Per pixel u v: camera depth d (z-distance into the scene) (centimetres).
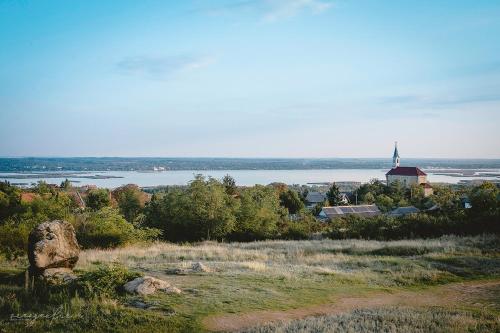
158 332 1199
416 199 11812
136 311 1334
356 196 12862
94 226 3606
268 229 5256
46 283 1588
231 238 5162
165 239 4878
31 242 1750
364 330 1235
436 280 2073
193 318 1304
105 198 7275
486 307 1602
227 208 4975
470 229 3806
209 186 5031
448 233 3862
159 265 2205
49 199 4138
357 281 1975
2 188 4366
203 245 3950
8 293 1496
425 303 1659
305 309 1494
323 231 5153
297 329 1223
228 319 1324
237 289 1648
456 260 2475
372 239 4088
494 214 3797
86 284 1521
